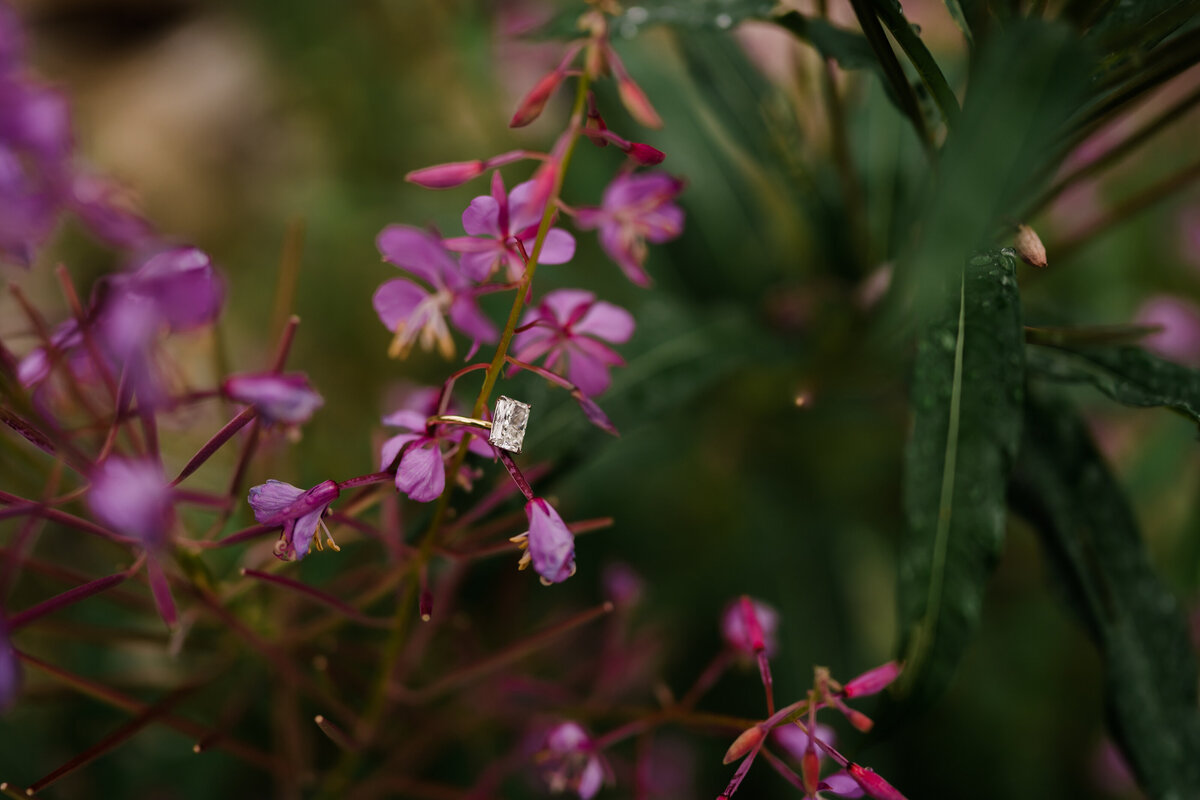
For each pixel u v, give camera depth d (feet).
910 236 1.44
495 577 1.57
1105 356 1.35
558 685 1.56
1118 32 1.25
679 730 1.78
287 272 1.44
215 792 1.66
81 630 1.38
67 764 1.26
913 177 1.53
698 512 2.08
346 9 2.57
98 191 1.26
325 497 1.20
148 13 3.42
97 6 3.32
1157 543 1.91
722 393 1.85
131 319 1.14
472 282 1.30
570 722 1.36
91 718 1.62
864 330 1.56
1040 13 1.26
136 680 1.51
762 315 1.60
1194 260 2.21
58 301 1.98
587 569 1.97
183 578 1.31
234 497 1.29
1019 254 1.26
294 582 1.27
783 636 1.81
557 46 2.19
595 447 1.41
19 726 1.62
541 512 1.19
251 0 2.65
